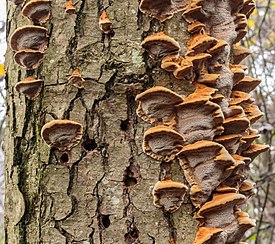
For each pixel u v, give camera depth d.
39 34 0.84
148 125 0.82
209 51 0.86
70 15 0.84
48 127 0.81
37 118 0.84
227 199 0.81
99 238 0.81
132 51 0.83
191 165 0.82
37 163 0.84
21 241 0.84
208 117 0.82
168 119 0.82
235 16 0.93
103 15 0.83
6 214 0.89
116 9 0.83
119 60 0.82
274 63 2.69
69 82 0.83
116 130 0.82
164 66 0.82
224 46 0.85
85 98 0.82
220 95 0.84
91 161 0.82
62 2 0.85
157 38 0.81
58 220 0.82
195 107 0.81
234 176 0.85
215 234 0.80
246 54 1.00
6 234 0.88
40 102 0.84
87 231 0.81
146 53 0.83
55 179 0.82
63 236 0.81
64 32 0.84
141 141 0.82
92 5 0.84
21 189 0.85
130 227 0.81
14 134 0.86
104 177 0.82
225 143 0.85
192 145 0.81
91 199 0.81
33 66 0.85
